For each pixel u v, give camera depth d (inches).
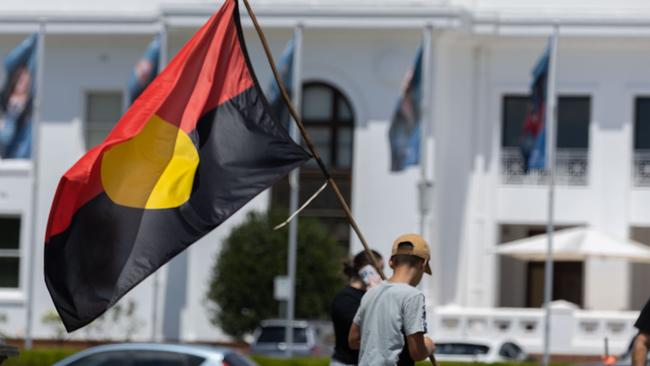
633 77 5073.8
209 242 5093.5
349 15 4911.4
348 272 1470.2
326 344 4451.3
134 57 5221.5
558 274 5241.1
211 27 1259.8
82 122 5270.7
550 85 4308.6
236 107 1250.6
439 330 4785.9
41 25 4384.8
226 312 4724.4
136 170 1209.4
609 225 5073.8
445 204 5103.3
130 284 1189.7
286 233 4704.7
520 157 5098.4
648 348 1173.7
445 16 4862.2
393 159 4411.9
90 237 1189.7
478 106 5108.3
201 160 1229.1
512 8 5162.4
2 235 5319.9
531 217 5083.7
